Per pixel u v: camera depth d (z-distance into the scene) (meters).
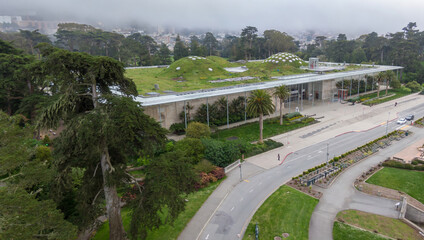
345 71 103.56
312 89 95.81
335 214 33.59
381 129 65.62
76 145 21.84
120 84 25.19
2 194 17.67
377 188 39.69
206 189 39.28
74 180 30.34
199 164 43.06
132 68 119.88
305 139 59.56
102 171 25.97
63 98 22.06
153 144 23.80
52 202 20.84
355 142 57.47
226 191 38.78
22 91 58.62
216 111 64.62
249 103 54.69
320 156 50.62
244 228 30.86
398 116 75.56
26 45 146.00
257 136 60.00
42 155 39.78
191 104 63.31
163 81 86.00
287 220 31.91
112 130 19.83
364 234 29.89
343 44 161.25
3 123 24.16
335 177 43.06
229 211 34.06
